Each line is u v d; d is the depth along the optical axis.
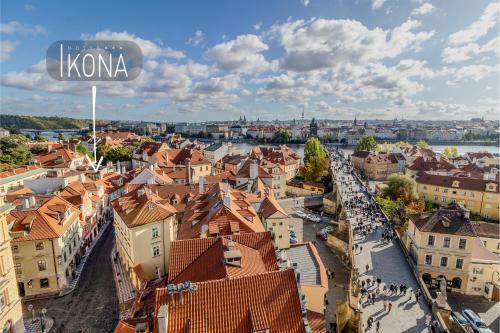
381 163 166.12
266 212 57.78
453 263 54.91
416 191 107.12
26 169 93.69
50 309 45.44
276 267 34.06
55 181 83.56
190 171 95.06
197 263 33.75
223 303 25.08
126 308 44.69
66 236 52.94
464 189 103.75
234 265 30.30
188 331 23.59
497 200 98.38
